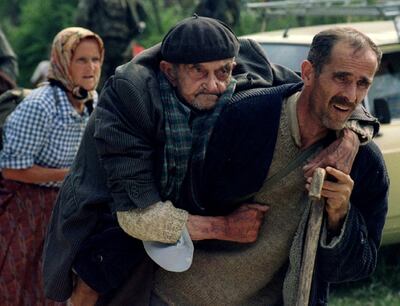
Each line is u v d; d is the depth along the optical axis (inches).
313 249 148.9
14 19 724.0
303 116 148.6
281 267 160.6
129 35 445.1
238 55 159.8
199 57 145.7
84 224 158.9
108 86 152.5
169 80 151.0
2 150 223.6
